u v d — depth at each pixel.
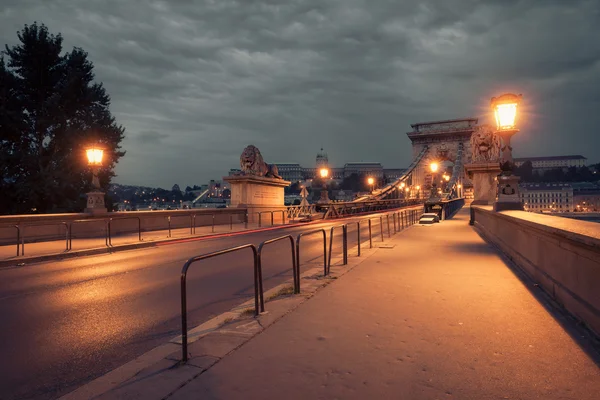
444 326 4.68
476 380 3.30
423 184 109.88
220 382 3.32
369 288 6.71
